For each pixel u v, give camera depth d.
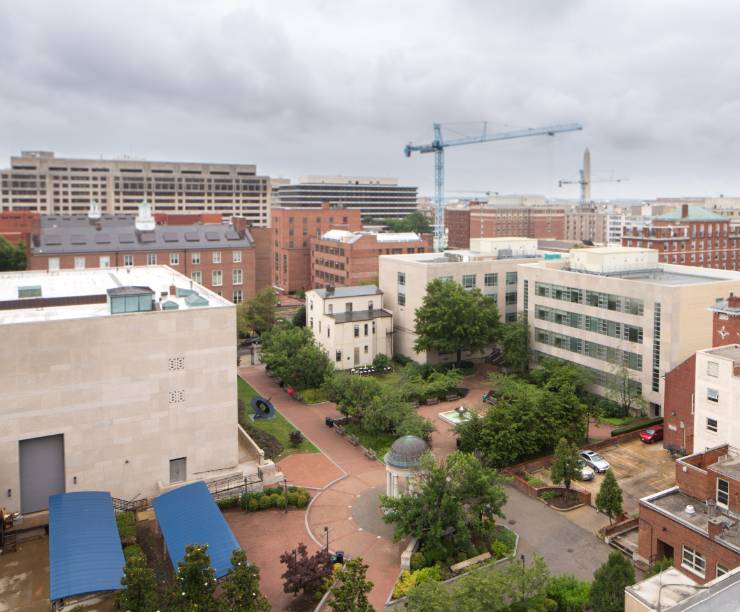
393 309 103.19
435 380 82.38
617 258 85.62
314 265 166.75
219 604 34.66
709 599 26.33
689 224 158.88
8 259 136.00
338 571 36.38
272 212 181.62
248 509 53.22
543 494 55.88
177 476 54.75
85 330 49.72
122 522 48.56
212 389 55.12
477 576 37.44
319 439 69.25
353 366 96.38
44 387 48.81
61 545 41.56
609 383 76.75
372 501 55.31
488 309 91.62
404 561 44.91
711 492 44.34
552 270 87.75
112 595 40.09
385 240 152.50
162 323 52.47
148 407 52.72
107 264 118.38
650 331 73.56
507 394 66.00
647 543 44.72
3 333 47.16
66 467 50.09
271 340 89.88
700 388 53.88
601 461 61.44
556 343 88.00
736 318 59.47
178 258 123.38
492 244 109.12
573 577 41.94
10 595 41.31
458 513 45.56
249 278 128.75
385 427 66.50
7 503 48.34
